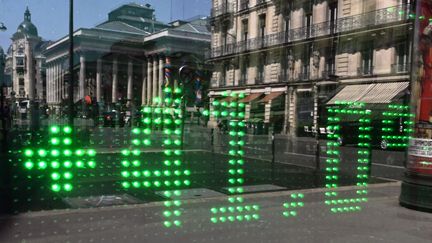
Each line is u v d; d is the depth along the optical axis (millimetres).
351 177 8953
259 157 12867
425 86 5562
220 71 26484
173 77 15539
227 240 4051
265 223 4734
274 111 24938
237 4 27000
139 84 19047
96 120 15164
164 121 15211
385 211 5469
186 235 4188
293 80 24578
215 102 22375
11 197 5938
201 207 5465
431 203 5383
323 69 23219
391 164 12016
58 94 12828
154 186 7180
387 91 19547
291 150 15711
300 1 24391
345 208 5602
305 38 24172
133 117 15531
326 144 18578
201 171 9250
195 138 17188
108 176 8078
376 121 18297
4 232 4148
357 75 21562
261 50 26203
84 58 19219
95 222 4598
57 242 3863
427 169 5480
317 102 22625
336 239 4176
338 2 22688
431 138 5457
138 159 11039
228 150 14586
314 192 6773
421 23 5633
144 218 4820
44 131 11234
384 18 20125
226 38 26484
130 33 19344
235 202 5824
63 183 7176
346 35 22094
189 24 20281
